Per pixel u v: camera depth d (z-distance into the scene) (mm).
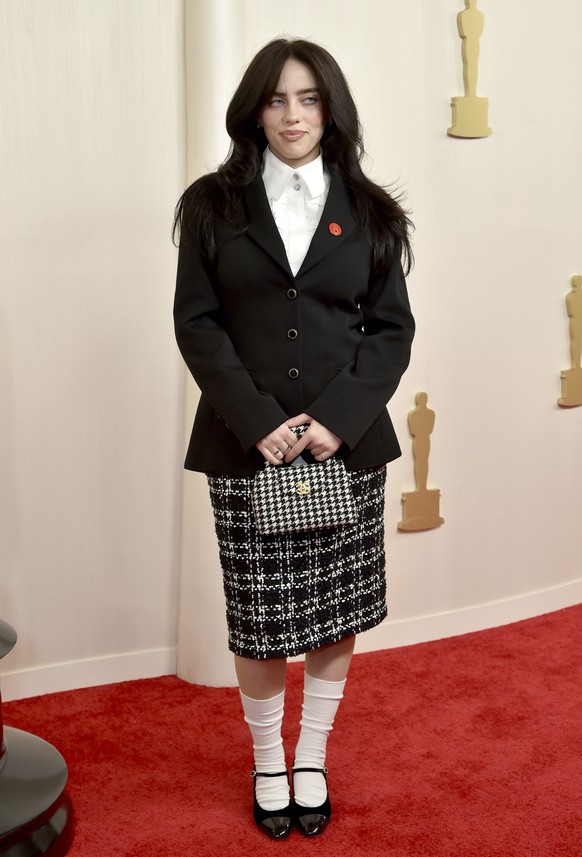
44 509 2918
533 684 2961
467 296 3283
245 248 2123
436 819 2229
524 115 3289
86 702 2895
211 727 2729
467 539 3414
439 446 3318
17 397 2840
